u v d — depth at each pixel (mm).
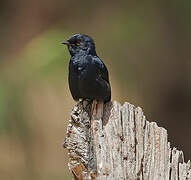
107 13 17500
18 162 15461
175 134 17828
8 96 15328
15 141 15398
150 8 17469
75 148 7605
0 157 15484
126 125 7469
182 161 7574
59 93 15195
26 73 15539
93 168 7434
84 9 17734
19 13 18266
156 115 17359
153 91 16969
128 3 17547
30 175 15453
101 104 8078
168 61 17328
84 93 9578
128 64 16547
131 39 16844
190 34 17469
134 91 16391
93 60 9625
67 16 17797
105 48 16625
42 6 18062
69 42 9922
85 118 7762
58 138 15297
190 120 17688
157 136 7527
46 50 15562
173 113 17625
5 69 15977
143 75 16688
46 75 15289
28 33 17938
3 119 15211
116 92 16047
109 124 7492
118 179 7184
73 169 7539
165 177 7348
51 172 15383
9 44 17844
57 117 15188
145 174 7320
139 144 7441
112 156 7305
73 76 9727
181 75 17469
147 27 17234
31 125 15312
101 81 9562
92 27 17344
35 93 15289
